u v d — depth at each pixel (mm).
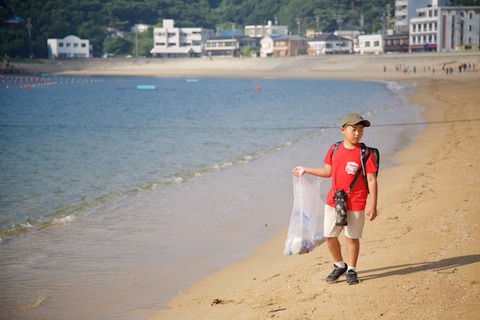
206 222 18656
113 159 33688
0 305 11797
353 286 10602
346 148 10383
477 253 11672
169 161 32469
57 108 81500
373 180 10273
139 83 172625
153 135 46625
